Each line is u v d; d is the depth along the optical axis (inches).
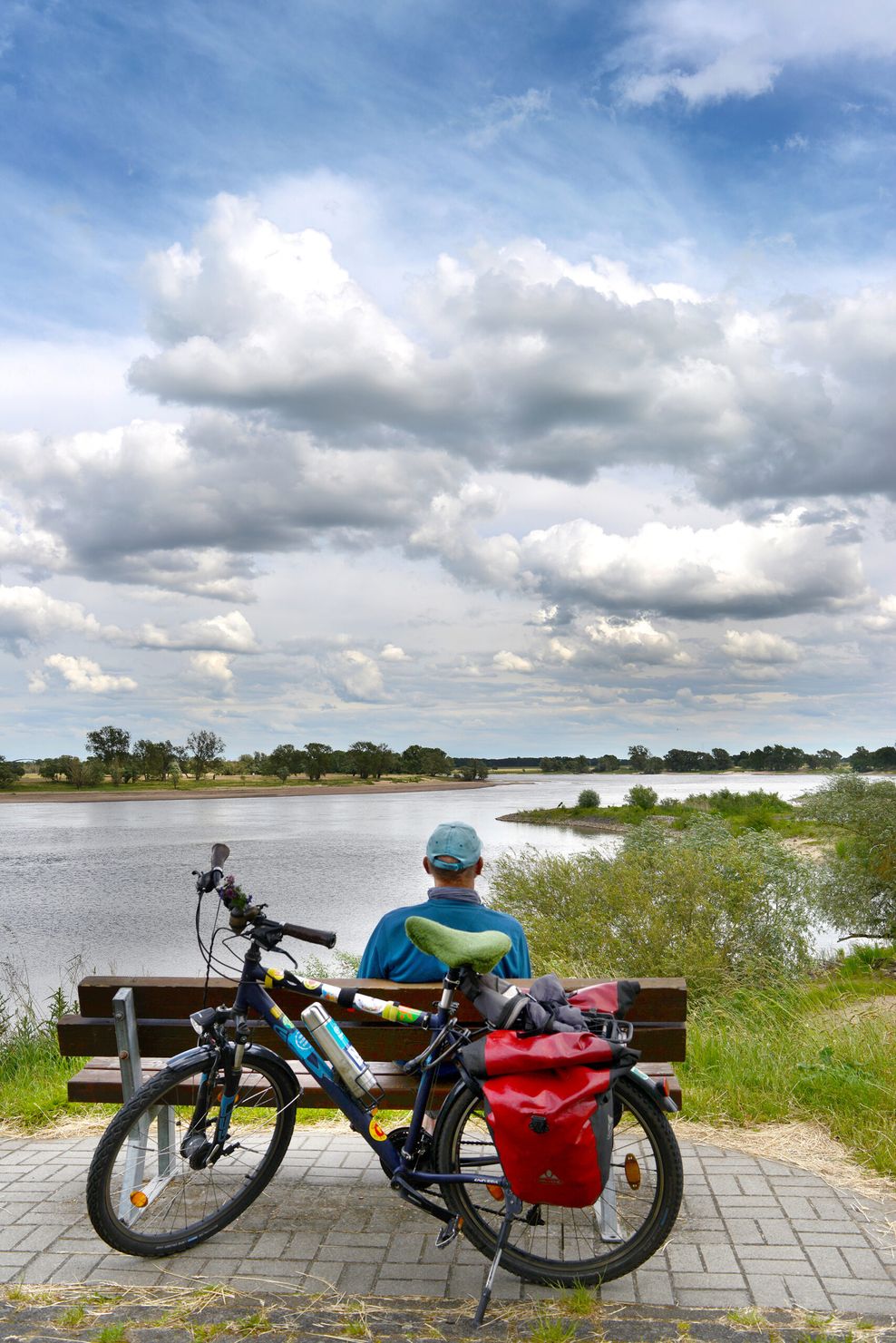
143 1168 144.3
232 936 137.6
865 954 588.7
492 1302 123.3
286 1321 119.0
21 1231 143.6
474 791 6806.1
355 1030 139.3
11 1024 342.0
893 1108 185.2
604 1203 129.8
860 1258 133.2
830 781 650.8
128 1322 119.2
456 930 126.0
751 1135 178.9
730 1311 119.5
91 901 1175.6
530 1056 116.7
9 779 7347.4
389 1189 156.1
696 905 442.6
